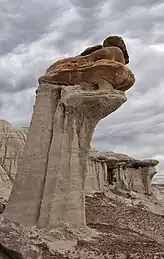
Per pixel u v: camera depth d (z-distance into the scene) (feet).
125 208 151.12
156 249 69.87
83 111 81.76
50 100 84.17
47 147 81.00
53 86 84.58
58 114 81.66
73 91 81.51
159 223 129.59
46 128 82.23
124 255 61.93
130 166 211.61
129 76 84.99
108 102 81.61
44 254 61.77
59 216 74.84
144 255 62.69
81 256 62.34
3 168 158.61
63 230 73.26
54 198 75.41
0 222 41.45
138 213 144.77
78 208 77.61
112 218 116.98
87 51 89.25
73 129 80.69
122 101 83.46
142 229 111.34
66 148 79.56
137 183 208.95
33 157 80.79
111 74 82.43
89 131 83.10
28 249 38.73
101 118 84.48
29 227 73.61
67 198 76.48
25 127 185.98
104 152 204.44
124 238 79.41
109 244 69.87
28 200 78.13
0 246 37.73
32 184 78.95
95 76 82.94
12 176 156.35
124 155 208.33
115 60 84.84
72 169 78.64
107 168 197.77
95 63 82.43
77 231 74.79
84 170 80.94
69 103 80.59
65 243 69.21
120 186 197.57
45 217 74.64
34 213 76.84
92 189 162.61
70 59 86.33
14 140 169.07
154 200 204.74
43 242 67.92
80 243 69.82
